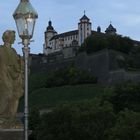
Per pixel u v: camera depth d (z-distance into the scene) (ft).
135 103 469.16
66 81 655.76
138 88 475.72
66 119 357.00
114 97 475.31
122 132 315.99
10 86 72.23
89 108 379.35
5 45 73.82
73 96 602.03
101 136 348.59
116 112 463.42
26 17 69.41
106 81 625.00
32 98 625.82
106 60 632.79
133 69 635.25
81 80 640.99
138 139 311.47
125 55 654.12
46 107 573.74
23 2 70.23
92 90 600.80
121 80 609.01
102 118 357.82
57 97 609.42
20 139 71.56
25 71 69.21
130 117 327.06
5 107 72.33
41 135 359.25
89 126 351.25
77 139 352.28
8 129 71.56
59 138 353.72
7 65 72.43
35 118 403.54
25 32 69.56
